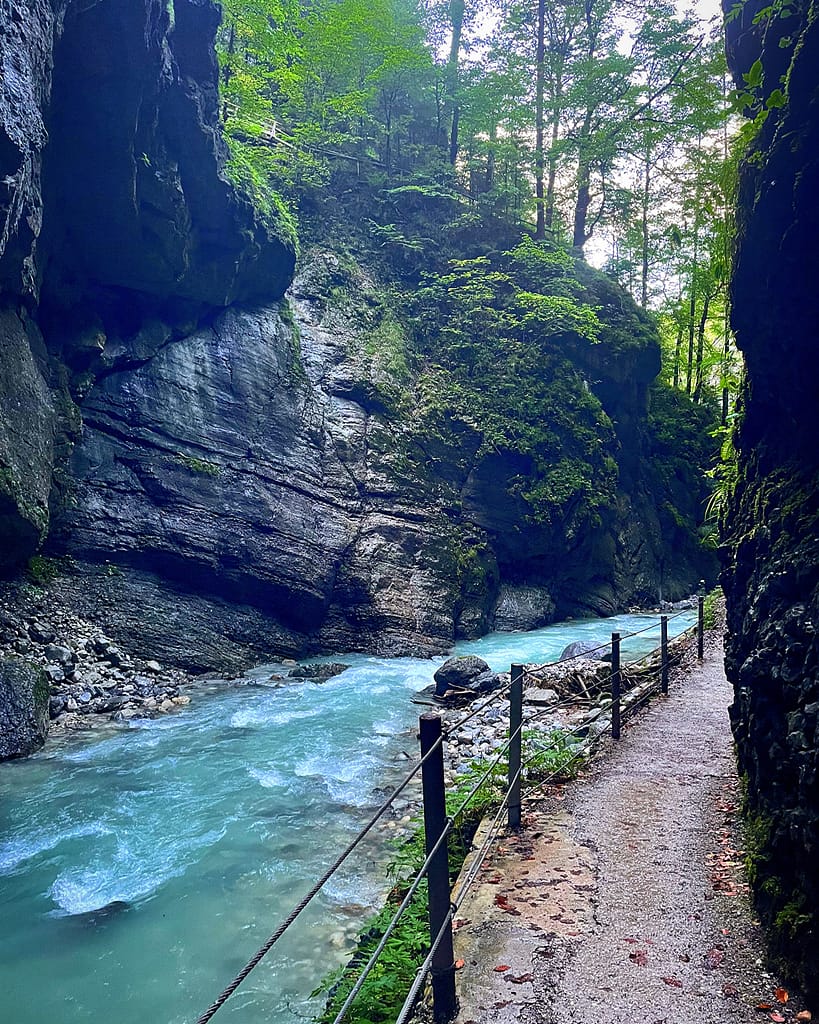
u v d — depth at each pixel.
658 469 26.16
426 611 16.58
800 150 3.22
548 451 20.84
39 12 9.38
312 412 17.22
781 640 3.28
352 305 20.61
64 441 12.59
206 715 10.60
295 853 6.32
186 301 15.12
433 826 3.12
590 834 4.99
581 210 29.45
